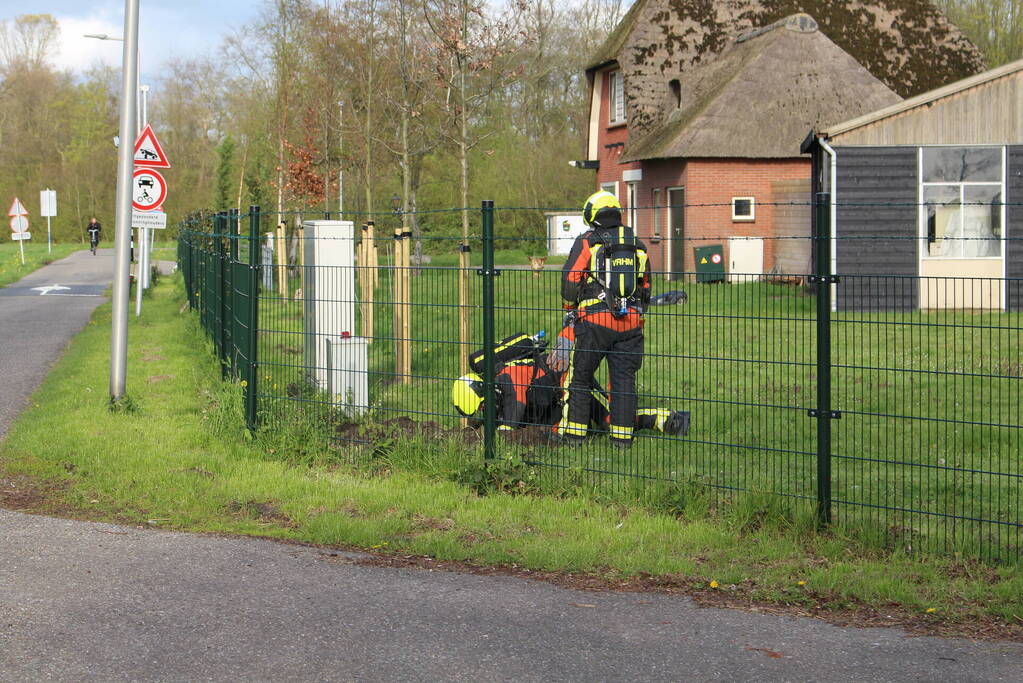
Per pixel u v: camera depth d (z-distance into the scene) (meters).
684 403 9.36
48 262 46.84
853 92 27.09
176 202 73.81
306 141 35.06
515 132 50.25
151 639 4.55
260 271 9.01
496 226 47.22
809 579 5.32
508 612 4.91
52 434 8.79
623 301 7.70
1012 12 44.88
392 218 32.31
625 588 5.29
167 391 11.08
